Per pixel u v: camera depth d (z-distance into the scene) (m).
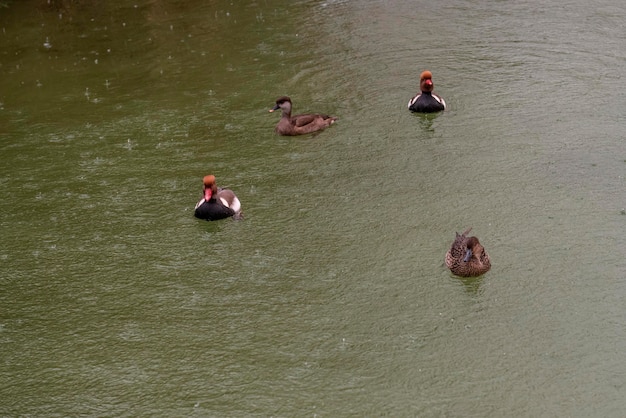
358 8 22.50
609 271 10.34
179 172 13.68
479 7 22.03
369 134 14.79
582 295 9.91
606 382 8.47
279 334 9.50
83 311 10.14
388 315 9.76
